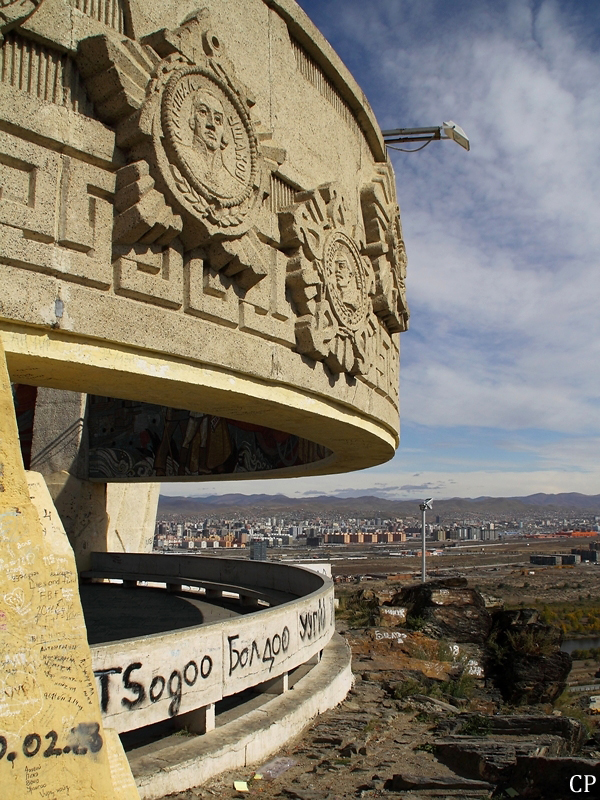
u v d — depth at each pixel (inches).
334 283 314.0
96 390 244.2
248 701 253.9
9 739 131.9
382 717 282.2
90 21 215.3
